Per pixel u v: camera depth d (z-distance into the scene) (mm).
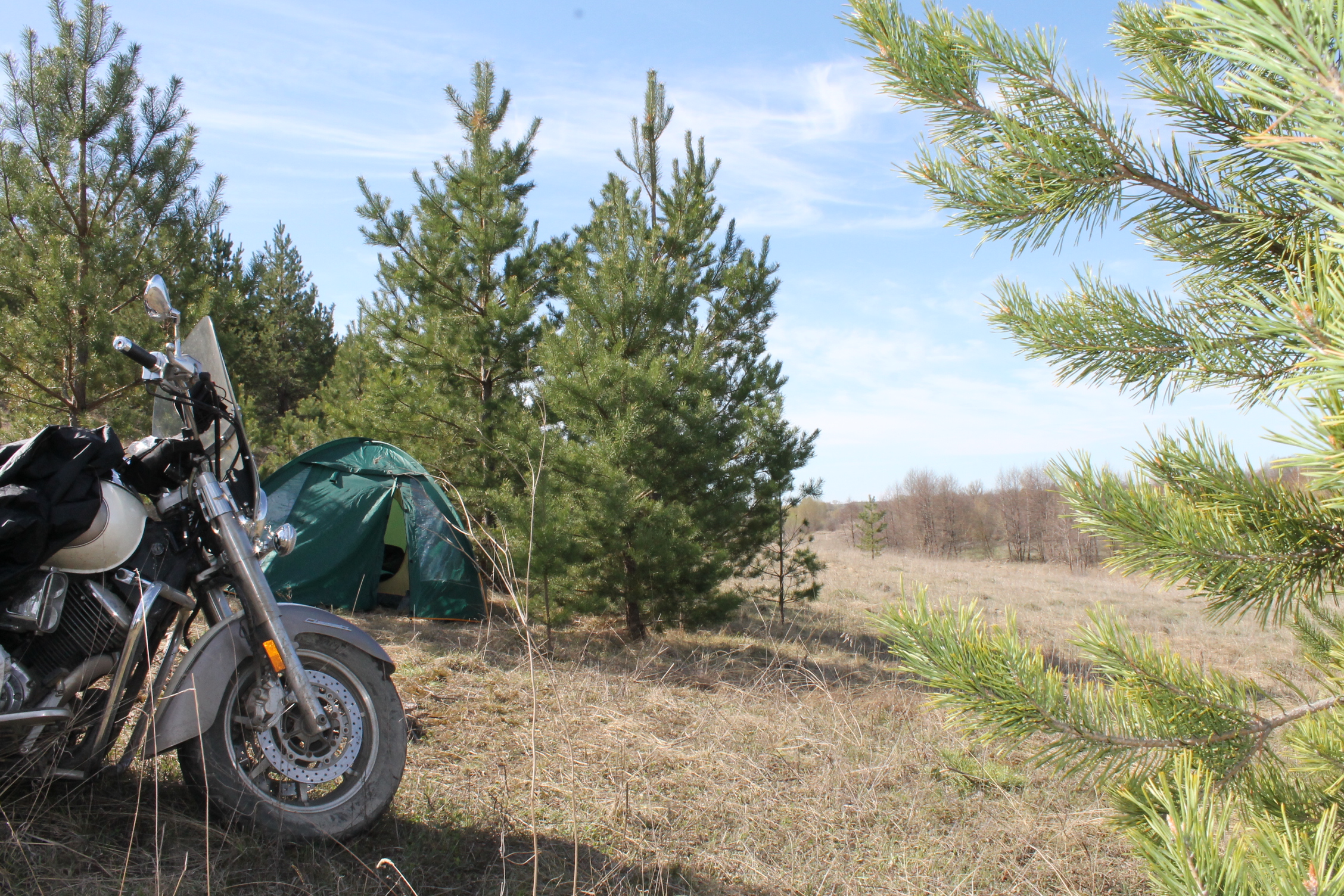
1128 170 1556
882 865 2994
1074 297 1706
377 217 9742
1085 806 3539
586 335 7609
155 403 2965
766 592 9469
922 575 17719
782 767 3939
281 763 2568
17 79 7180
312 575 7691
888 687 5543
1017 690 1537
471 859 2684
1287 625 1904
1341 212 732
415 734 3914
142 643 2527
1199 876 1051
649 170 9930
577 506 7156
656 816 3205
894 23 1662
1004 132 1597
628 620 7594
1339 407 990
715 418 8070
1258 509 1536
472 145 10133
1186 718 1547
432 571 7691
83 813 2551
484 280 9812
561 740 3988
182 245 7938
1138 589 18109
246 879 2332
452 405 9266
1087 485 1620
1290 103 711
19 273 7090
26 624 2354
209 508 2623
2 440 7152
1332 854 1100
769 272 10242
